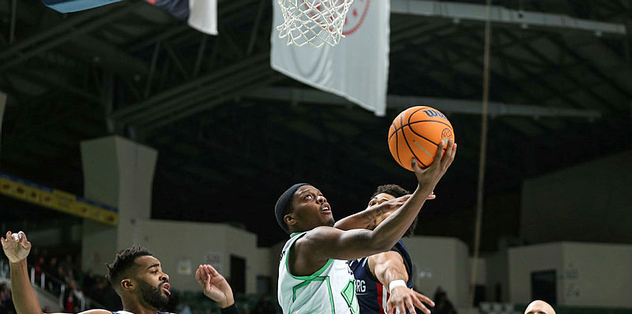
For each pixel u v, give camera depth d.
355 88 10.66
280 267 3.10
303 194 3.21
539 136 30.67
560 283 26.72
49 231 24.67
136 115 23.00
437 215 35.28
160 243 24.09
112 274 3.74
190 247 24.81
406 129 2.88
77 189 30.81
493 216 33.28
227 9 20.14
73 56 22.14
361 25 10.75
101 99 22.95
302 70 10.52
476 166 32.53
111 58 21.33
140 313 3.69
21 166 29.30
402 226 2.65
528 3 22.56
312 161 32.47
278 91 24.75
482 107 26.81
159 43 21.81
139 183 23.47
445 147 2.65
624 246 27.05
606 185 29.20
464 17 20.38
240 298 25.22
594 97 27.50
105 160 22.73
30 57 20.08
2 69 20.27
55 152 28.23
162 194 33.28
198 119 27.34
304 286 2.97
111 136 22.66
